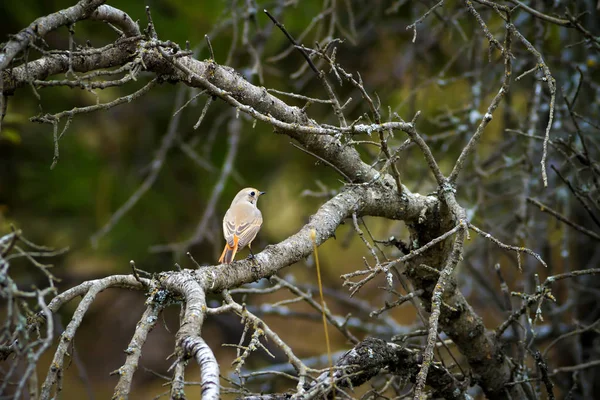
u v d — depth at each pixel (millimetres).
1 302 12672
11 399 4270
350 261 17203
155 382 17062
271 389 11211
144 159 15711
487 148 14039
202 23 13391
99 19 5809
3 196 15102
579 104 10906
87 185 14883
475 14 6402
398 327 11500
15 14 13453
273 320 17375
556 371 8430
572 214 12516
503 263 14461
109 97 15102
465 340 7648
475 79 10562
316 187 15422
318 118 14094
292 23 13406
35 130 14852
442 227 7105
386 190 6961
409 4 14133
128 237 15195
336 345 16750
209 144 11891
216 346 17188
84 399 16016
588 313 12602
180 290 5227
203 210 15461
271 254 5926
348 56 14117
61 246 15195
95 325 17797
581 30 7746
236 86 6305
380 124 6051
